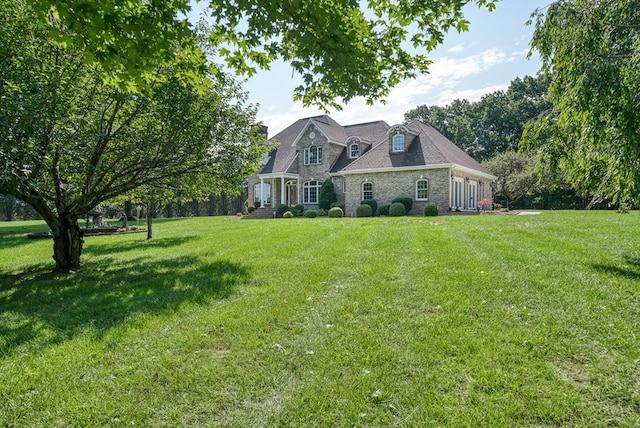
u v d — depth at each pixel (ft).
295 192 106.52
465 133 158.40
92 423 8.98
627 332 12.39
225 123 32.30
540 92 153.48
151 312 16.42
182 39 15.40
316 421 8.83
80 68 24.20
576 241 28.99
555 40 21.98
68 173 28.84
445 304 15.58
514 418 8.66
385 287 18.37
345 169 85.46
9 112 20.16
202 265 26.81
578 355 11.20
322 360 11.50
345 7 14.24
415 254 25.80
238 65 18.54
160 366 11.45
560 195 110.73
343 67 14.33
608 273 19.04
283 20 13.42
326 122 102.94
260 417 9.02
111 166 27.89
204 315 15.70
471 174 87.04
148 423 8.95
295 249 30.58
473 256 24.20
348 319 14.61
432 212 69.77
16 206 144.05
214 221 75.00
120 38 13.19
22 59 22.77
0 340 13.87
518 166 103.81
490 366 10.71
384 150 84.69
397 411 9.06
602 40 20.20
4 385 10.52
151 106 28.04
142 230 62.59
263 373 10.91
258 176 101.24
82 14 12.37
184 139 29.35
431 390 9.76
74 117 25.82
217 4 14.11
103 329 14.64
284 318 14.93
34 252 39.99
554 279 18.25
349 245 31.14
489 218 51.13
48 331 14.74
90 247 41.81
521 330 12.87
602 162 22.82
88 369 11.43
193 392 10.10
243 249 32.63
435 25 17.06
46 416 9.23
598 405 9.02
